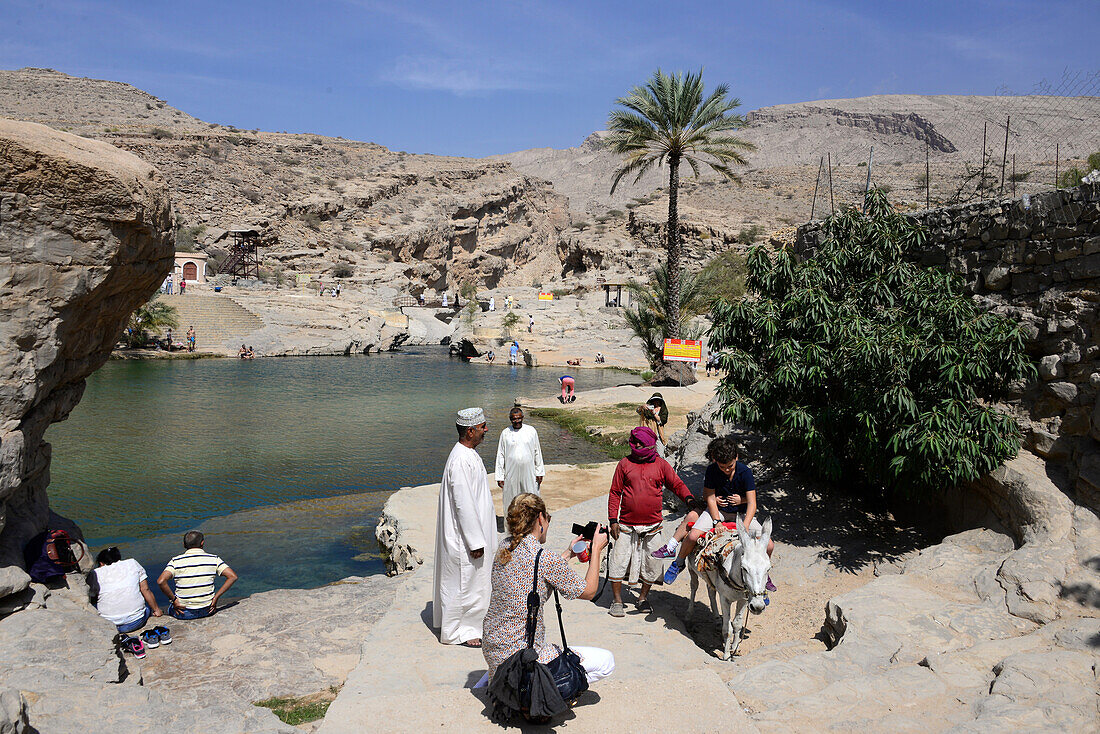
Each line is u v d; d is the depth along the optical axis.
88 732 4.30
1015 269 8.39
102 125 127.12
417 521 10.55
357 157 154.88
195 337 47.59
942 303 7.85
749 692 4.94
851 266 9.20
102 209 6.07
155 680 5.66
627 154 30.88
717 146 29.64
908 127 178.25
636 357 51.38
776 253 9.22
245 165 121.25
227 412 23.81
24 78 175.75
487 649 4.23
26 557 6.21
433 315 83.06
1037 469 7.41
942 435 7.13
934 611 6.09
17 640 5.16
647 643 6.04
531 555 4.18
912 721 4.42
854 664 5.37
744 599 5.93
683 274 37.16
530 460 9.20
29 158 5.71
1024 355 7.61
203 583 7.20
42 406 6.61
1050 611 5.81
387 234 112.50
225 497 13.72
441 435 20.70
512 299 85.94
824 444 8.24
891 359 7.54
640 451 6.78
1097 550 6.25
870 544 8.41
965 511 8.13
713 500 6.66
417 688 5.00
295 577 9.77
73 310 6.26
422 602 7.02
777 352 8.31
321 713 5.11
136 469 15.69
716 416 9.09
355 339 54.62
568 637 6.16
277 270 87.06
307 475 15.56
